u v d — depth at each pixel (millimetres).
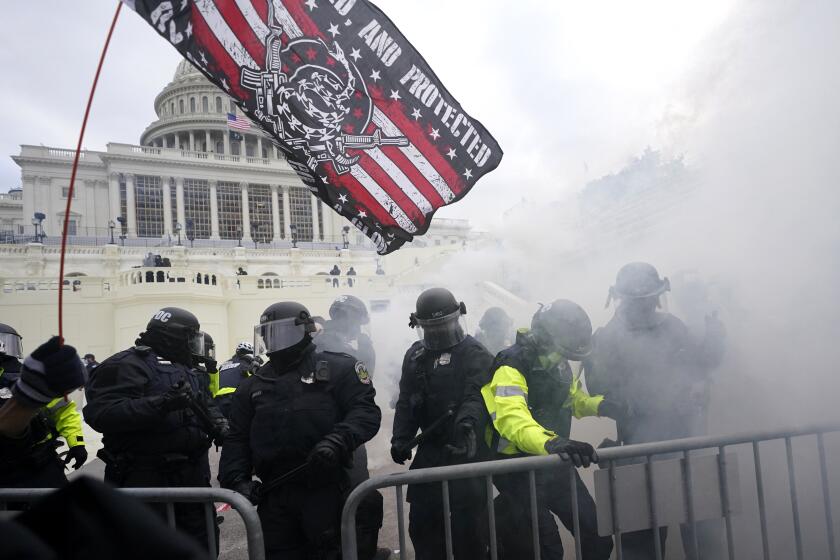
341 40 2744
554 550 2518
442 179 3006
